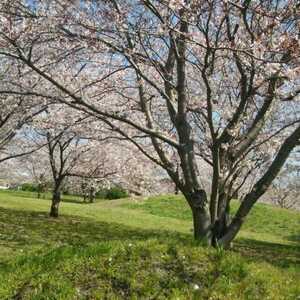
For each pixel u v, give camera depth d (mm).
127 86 9016
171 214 24359
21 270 5582
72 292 5031
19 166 21516
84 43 6688
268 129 10898
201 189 6891
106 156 16500
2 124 11508
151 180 16672
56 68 8594
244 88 6895
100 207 24328
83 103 6637
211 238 6746
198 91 10344
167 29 6383
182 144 6977
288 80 6188
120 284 5211
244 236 17844
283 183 27906
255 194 6688
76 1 6648
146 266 5484
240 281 5406
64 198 37656
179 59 7008
